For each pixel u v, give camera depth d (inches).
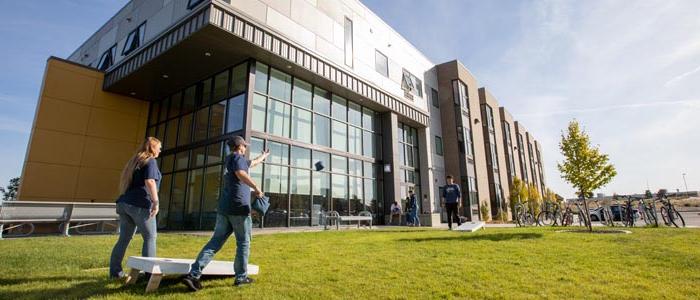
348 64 609.3
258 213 141.3
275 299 116.6
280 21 483.5
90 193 545.6
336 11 603.2
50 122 524.4
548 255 197.5
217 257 202.8
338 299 117.5
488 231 357.7
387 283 138.6
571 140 393.1
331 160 574.9
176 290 125.3
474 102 1039.0
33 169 498.0
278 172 481.1
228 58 478.0
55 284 132.3
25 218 317.7
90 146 558.3
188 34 421.1
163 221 536.7
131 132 609.9
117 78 554.3
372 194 658.8
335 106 612.7
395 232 368.2
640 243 235.9
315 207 527.2
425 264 175.5
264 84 489.1
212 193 466.6
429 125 844.6
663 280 140.7
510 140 1413.6
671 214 406.6
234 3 426.3
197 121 534.6
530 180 1708.9
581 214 441.4
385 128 716.7
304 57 513.3
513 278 145.2
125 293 119.3
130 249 227.5
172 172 549.6
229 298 116.7
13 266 163.8
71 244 243.8
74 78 559.2
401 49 805.9
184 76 535.2
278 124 497.0
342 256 202.4
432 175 834.8
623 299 116.6
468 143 954.7
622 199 458.3
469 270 160.1
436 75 979.3
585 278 144.7
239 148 144.3
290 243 263.9
